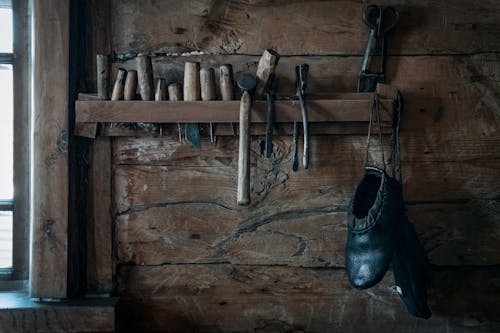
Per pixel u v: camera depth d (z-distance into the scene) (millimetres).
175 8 1423
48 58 1355
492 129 1449
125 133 1390
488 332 1456
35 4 1354
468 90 1448
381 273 1229
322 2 1432
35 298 1354
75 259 1405
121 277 1428
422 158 1443
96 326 1305
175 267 1433
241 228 1435
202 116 1329
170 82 1422
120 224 1426
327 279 1441
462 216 1450
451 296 1455
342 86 1435
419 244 1326
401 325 1450
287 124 1405
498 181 1451
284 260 1438
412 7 1437
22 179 1458
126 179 1422
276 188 1433
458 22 1446
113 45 1418
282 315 1440
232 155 1428
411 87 1439
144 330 1431
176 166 1426
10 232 1613
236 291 1436
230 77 1336
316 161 1433
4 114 1494
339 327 1445
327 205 1438
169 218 1429
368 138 1342
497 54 1448
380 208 1229
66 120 1359
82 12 1416
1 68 1490
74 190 1397
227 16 1427
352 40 1436
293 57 1431
